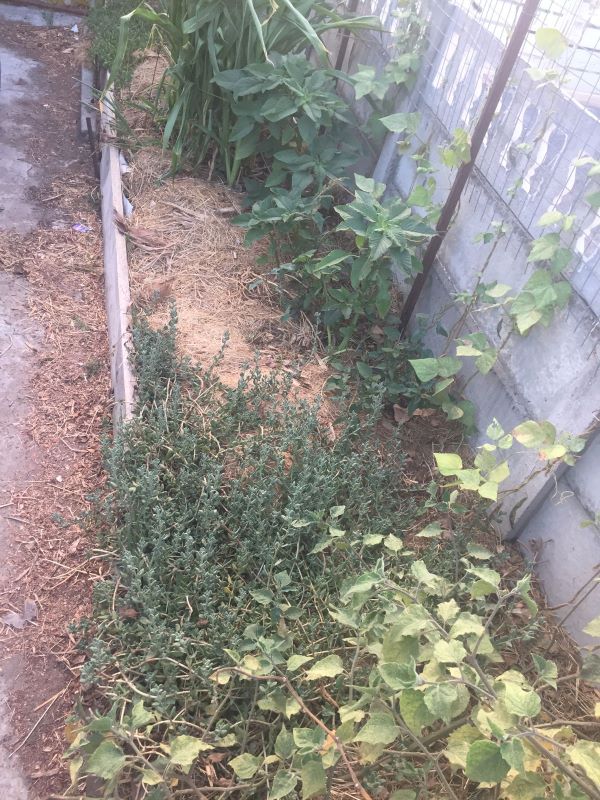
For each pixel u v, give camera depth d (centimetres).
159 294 366
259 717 210
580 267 264
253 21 397
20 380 341
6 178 475
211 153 481
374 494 286
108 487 294
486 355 293
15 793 209
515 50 283
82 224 452
